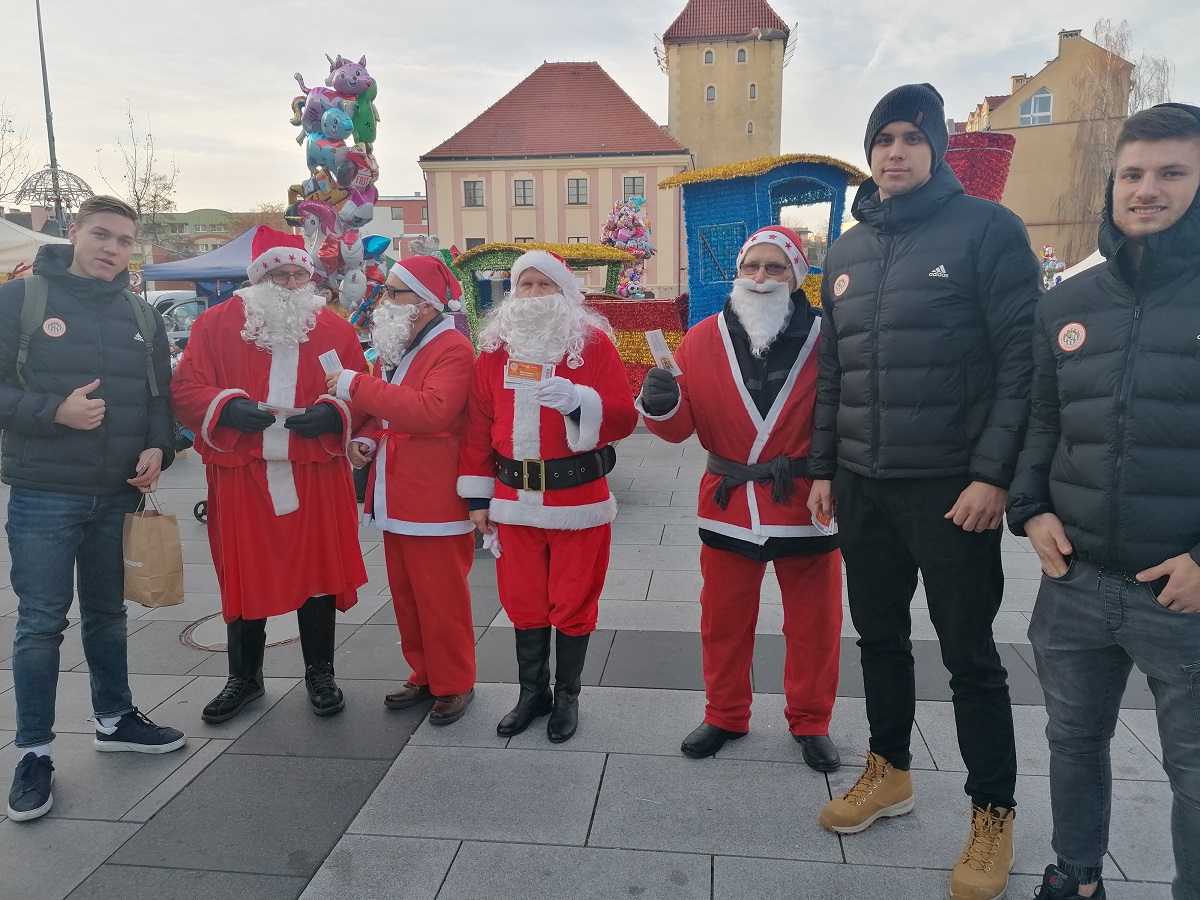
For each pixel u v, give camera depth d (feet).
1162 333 5.63
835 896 7.14
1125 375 5.77
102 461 8.80
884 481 7.47
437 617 10.03
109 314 8.87
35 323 8.45
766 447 8.87
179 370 9.94
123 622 9.41
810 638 9.09
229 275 53.21
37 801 8.26
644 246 35.17
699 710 10.40
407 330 10.17
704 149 144.77
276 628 13.24
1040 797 8.45
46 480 8.56
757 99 142.41
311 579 10.15
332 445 10.04
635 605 13.92
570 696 10.07
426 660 10.28
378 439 10.37
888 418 7.32
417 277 10.14
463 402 9.98
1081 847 6.73
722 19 143.43
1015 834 7.91
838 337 7.84
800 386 8.82
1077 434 6.08
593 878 7.36
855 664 11.48
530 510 9.75
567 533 9.87
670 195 126.93
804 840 7.88
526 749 9.55
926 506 7.28
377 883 7.32
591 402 9.48
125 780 8.95
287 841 7.90
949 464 7.16
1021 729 9.73
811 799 8.52
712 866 7.51
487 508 10.10
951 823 8.11
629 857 7.64
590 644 12.37
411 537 10.04
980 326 7.10
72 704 10.67
